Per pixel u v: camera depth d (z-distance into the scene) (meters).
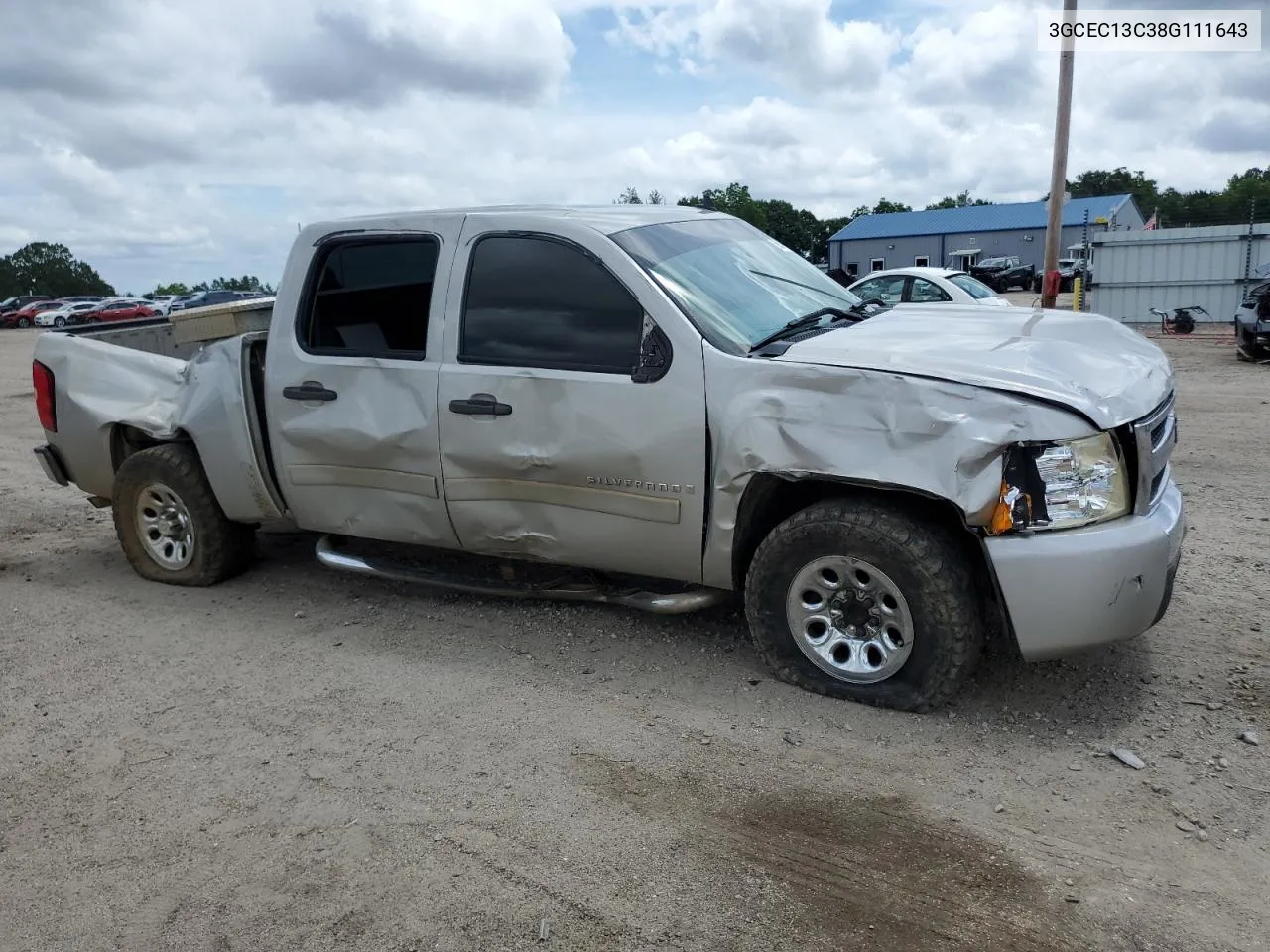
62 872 3.11
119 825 3.34
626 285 4.08
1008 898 2.78
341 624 5.04
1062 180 19.06
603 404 4.07
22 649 4.91
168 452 5.50
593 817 3.24
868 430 3.56
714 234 4.82
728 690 4.07
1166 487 3.91
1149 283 21.22
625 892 2.88
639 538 4.16
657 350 3.98
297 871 3.04
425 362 4.49
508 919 2.79
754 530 4.07
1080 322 4.39
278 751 3.77
